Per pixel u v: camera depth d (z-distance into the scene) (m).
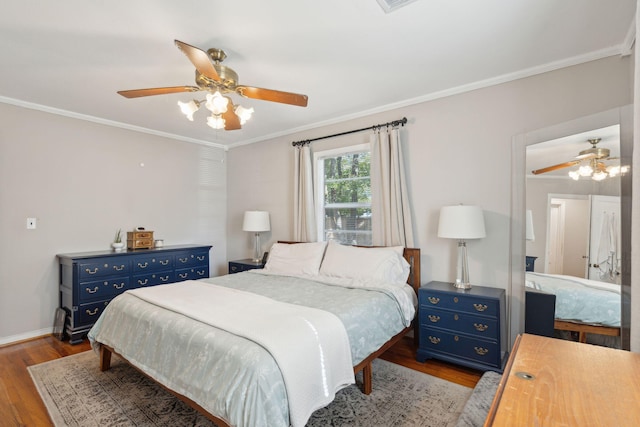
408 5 1.82
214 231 5.11
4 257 3.18
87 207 3.75
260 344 1.57
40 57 2.36
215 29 2.02
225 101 2.03
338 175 3.99
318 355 1.68
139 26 1.99
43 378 2.46
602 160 2.02
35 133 3.37
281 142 4.49
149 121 3.95
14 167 3.24
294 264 3.53
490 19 1.95
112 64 2.47
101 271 3.40
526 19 1.95
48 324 3.44
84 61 2.42
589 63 2.40
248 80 2.78
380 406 2.07
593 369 0.95
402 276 2.98
